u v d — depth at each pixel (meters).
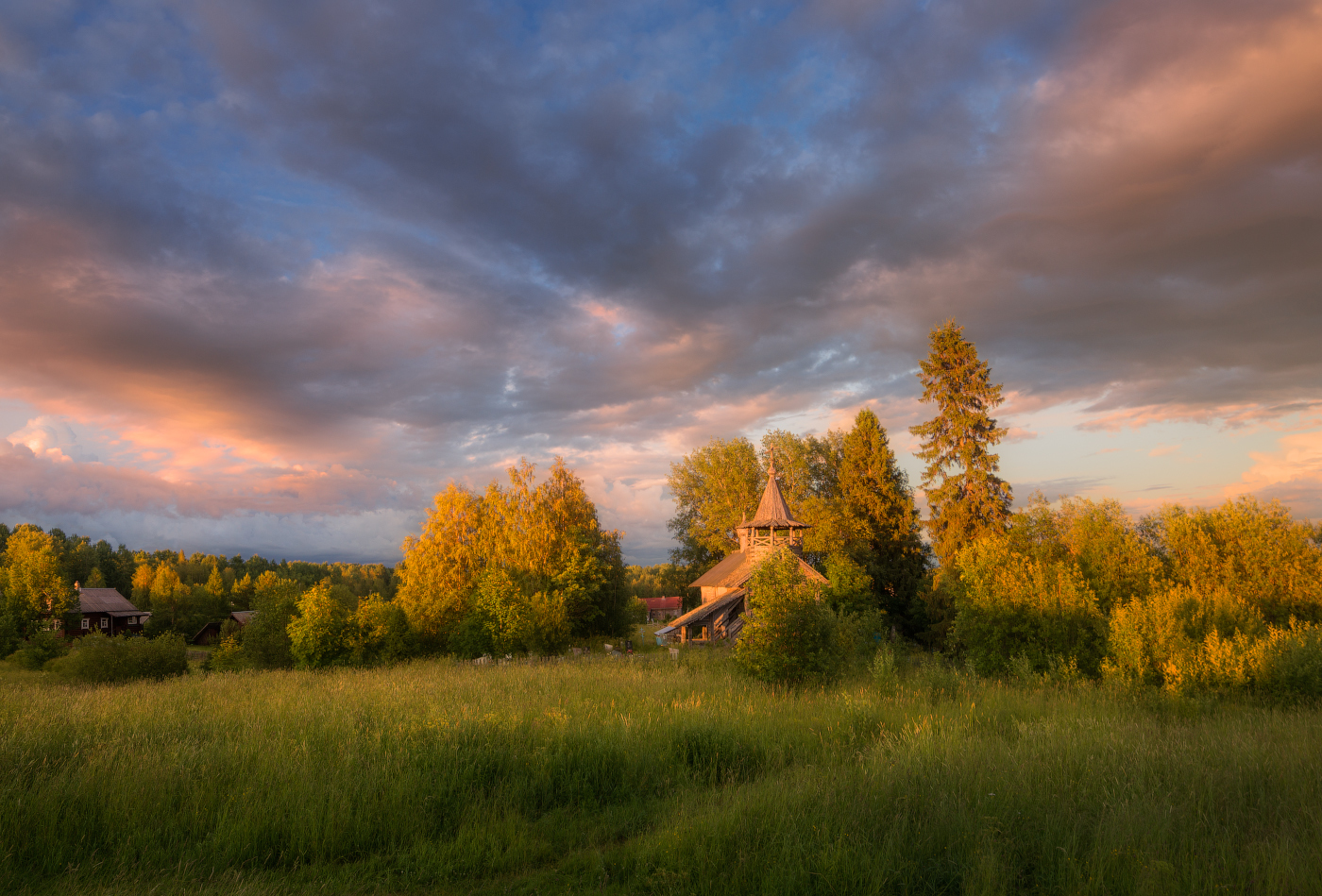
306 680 19.53
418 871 5.52
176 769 7.21
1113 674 14.61
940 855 5.20
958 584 20.64
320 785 6.87
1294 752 7.32
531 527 37.53
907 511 48.41
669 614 100.12
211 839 5.94
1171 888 4.35
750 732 9.55
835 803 6.06
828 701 12.78
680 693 14.07
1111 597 19.27
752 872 4.92
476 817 6.52
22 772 6.84
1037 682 15.18
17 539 71.62
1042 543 21.52
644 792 7.61
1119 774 6.70
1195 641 14.09
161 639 27.95
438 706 11.10
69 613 76.31
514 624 28.53
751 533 45.12
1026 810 5.83
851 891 4.60
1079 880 4.49
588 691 14.52
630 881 5.23
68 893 4.99
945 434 41.50
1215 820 5.41
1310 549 17.92
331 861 5.80
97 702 13.45
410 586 36.31
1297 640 12.83
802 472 62.28
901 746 8.14
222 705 12.73
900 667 18.44
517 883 5.39
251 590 93.81
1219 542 19.20
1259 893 4.24
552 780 7.68
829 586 35.91
